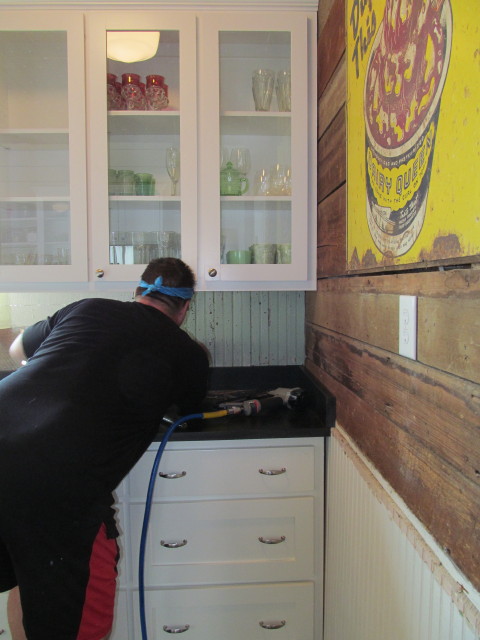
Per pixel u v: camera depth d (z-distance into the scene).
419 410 0.77
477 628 0.58
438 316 0.70
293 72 1.58
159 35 1.60
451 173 0.62
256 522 1.46
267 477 1.44
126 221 1.71
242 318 1.96
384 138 0.88
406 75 0.77
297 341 1.97
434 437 0.72
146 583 1.45
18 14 1.54
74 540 1.07
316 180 1.60
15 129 1.61
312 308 1.77
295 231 1.60
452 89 0.61
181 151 1.59
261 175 1.72
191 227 1.60
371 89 0.96
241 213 1.71
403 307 0.83
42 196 1.66
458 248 0.60
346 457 1.23
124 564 1.44
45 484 1.02
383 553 0.94
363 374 1.10
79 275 1.59
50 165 1.71
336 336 1.37
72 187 1.58
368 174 0.98
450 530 0.67
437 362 0.70
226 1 1.56
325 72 1.47
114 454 1.14
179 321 1.46
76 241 1.58
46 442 1.04
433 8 0.66
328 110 1.43
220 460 1.43
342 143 1.25
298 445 1.44
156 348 1.25
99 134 1.57
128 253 1.67
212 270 1.61
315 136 1.59
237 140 1.78
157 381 1.23
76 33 1.55
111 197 1.61
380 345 0.97
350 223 1.15
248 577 1.47
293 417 1.55
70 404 1.08
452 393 0.66
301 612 1.49
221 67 1.69
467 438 0.62
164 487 1.43
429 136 0.68
